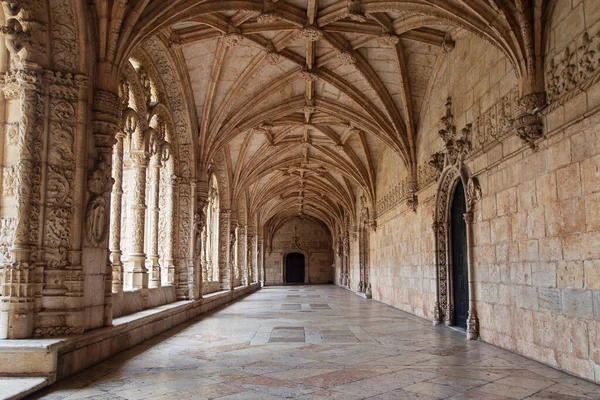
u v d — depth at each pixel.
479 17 7.76
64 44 6.56
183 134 13.48
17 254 6.02
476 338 9.41
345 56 11.91
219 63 12.38
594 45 5.86
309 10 10.22
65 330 6.26
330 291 30.00
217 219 20.25
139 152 10.47
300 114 17.42
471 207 9.78
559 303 6.55
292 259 48.16
